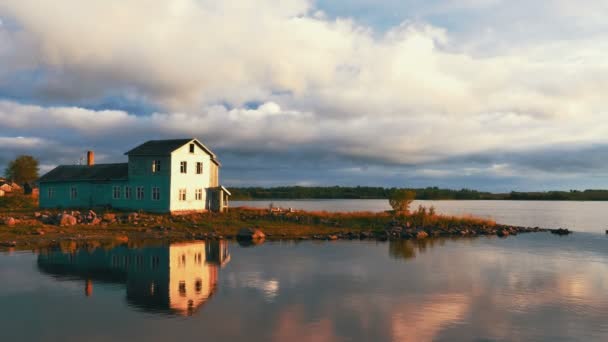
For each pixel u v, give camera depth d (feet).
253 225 166.20
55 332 51.62
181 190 179.93
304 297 68.69
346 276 85.05
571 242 147.43
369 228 170.91
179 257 102.32
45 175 206.18
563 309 63.72
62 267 88.28
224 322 55.83
